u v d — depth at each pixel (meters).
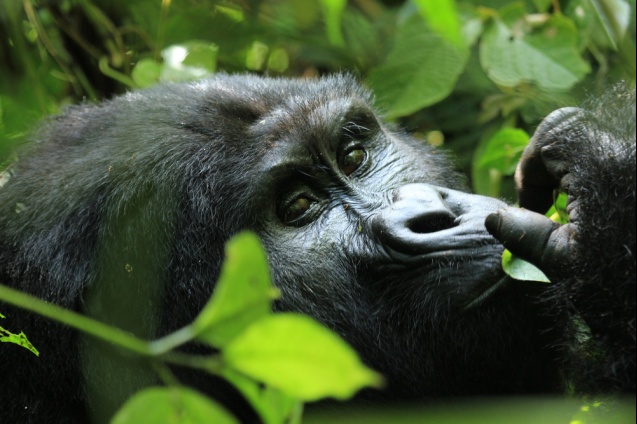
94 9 8.35
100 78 8.79
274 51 8.94
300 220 5.10
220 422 1.96
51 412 4.93
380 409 4.94
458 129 8.59
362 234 4.93
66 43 8.65
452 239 4.59
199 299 4.92
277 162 5.08
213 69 7.99
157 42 7.93
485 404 4.84
